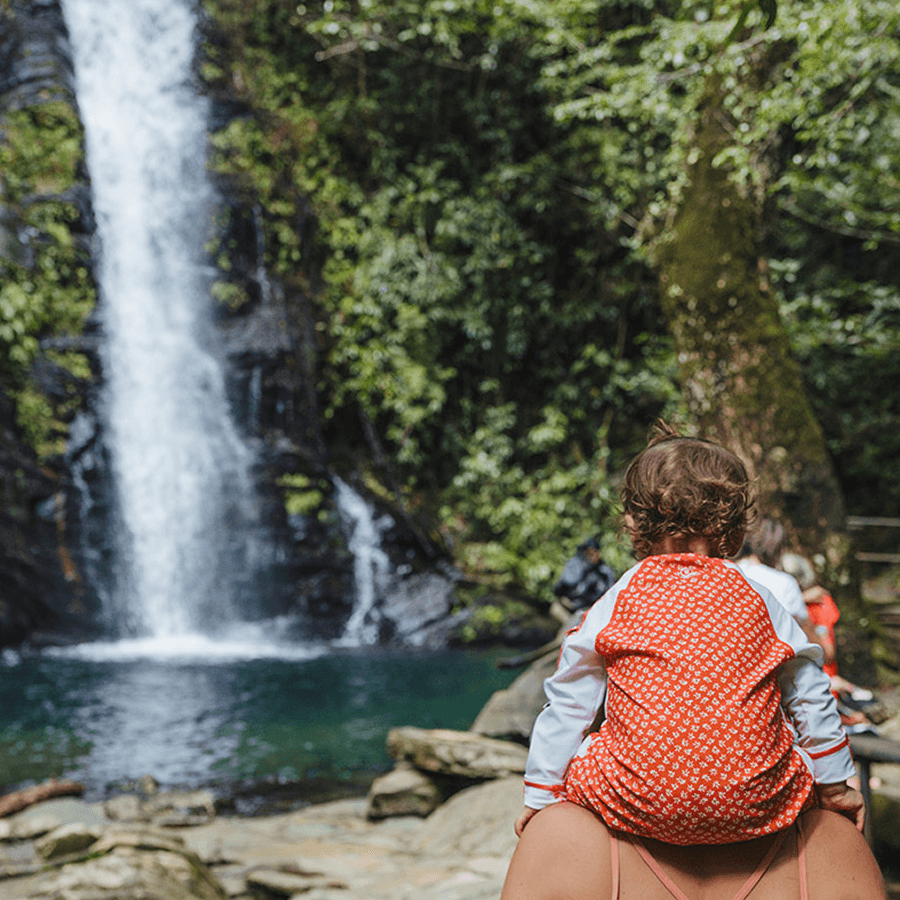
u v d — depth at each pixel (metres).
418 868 4.26
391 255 16.03
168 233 16.66
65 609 14.09
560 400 16.56
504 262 15.94
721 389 8.48
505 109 16.34
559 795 1.62
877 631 9.23
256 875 4.23
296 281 16.70
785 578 2.43
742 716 1.48
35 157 15.27
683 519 1.71
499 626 14.54
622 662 1.57
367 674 11.20
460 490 16.08
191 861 4.02
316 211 16.62
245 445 16.00
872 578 15.55
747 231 8.59
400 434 15.94
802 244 16.41
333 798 6.04
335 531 16.17
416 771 5.59
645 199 15.63
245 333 16.41
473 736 5.78
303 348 16.58
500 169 16.14
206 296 16.53
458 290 15.82
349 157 16.97
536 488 16.38
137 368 15.89
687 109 9.38
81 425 14.88
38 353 14.57
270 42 17.12
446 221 15.89
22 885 3.76
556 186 16.47
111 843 4.01
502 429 16.42
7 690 9.84
